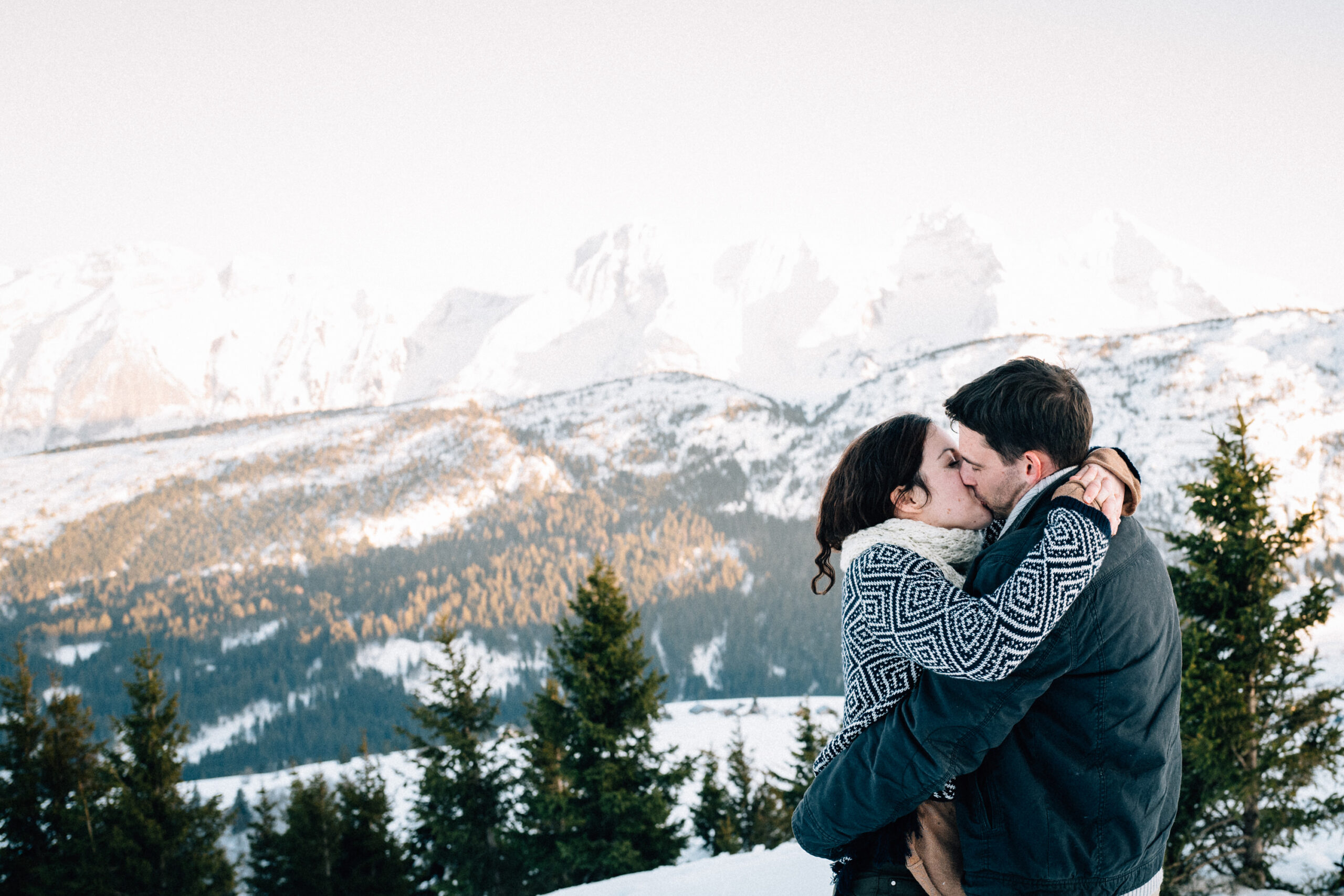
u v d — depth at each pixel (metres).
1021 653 1.49
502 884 17.41
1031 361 1.84
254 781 69.06
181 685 160.88
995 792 1.67
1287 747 8.01
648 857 15.15
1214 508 8.54
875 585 1.78
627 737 15.55
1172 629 1.72
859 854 1.90
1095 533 1.53
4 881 15.96
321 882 17.41
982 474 1.82
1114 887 1.63
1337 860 9.20
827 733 23.97
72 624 199.38
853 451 2.00
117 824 16.03
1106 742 1.59
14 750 16.25
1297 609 8.24
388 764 66.56
